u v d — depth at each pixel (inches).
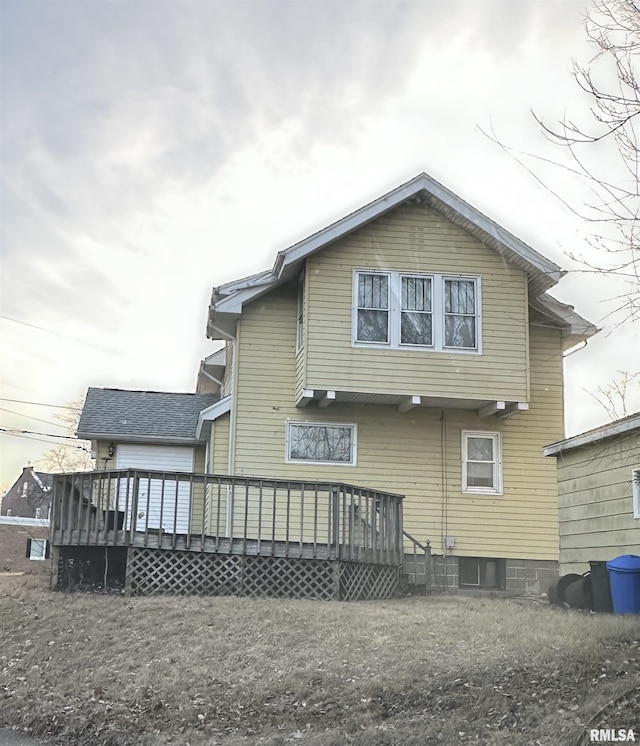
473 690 282.7
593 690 271.0
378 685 295.9
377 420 692.1
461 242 676.1
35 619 426.0
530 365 716.0
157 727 286.5
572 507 557.9
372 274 663.1
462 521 685.3
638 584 440.1
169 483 770.2
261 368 687.1
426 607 474.6
